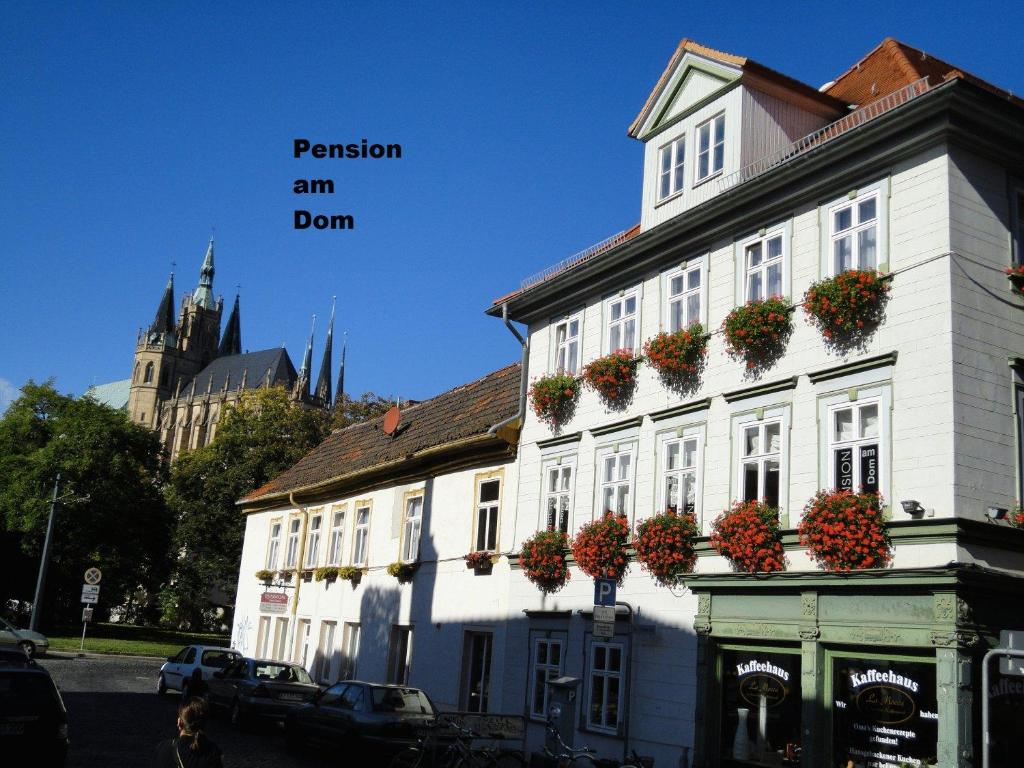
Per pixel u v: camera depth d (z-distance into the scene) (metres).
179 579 71.12
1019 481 14.22
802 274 16.75
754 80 19.17
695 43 20.27
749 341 16.95
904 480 14.22
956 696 12.71
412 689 19.72
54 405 65.69
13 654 15.98
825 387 15.79
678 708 17.41
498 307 25.34
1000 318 14.66
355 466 33.72
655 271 20.48
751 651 16.22
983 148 15.03
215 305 183.50
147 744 18.55
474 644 25.05
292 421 70.88
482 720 16.44
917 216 14.92
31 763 13.23
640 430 19.98
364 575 31.56
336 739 19.02
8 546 62.25
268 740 22.42
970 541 13.35
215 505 67.75
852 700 14.29
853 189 16.09
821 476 15.51
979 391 14.10
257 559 40.97
